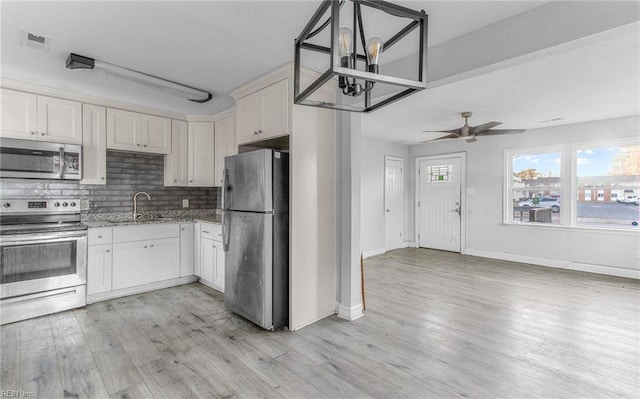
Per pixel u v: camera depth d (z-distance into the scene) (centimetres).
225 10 192
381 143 619
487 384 196
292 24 209
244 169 289
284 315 278
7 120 295
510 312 312
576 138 478
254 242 277
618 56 240
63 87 318
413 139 610
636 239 432
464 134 413
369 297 357
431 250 642
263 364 218
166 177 421
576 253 480
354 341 252
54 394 183
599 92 329
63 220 335
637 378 201
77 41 229
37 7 187
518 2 182
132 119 376
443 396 184
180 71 284
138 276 360
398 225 662
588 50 229
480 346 243
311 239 289
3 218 301
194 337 258
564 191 493
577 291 376
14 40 227
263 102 299
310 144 286
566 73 277
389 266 507
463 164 602
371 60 159
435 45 235
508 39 197
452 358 226
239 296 295
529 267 498
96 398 181
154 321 288
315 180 292
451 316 303
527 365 216
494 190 564
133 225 356
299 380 200
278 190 276
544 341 251
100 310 311
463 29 212
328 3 134
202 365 216
